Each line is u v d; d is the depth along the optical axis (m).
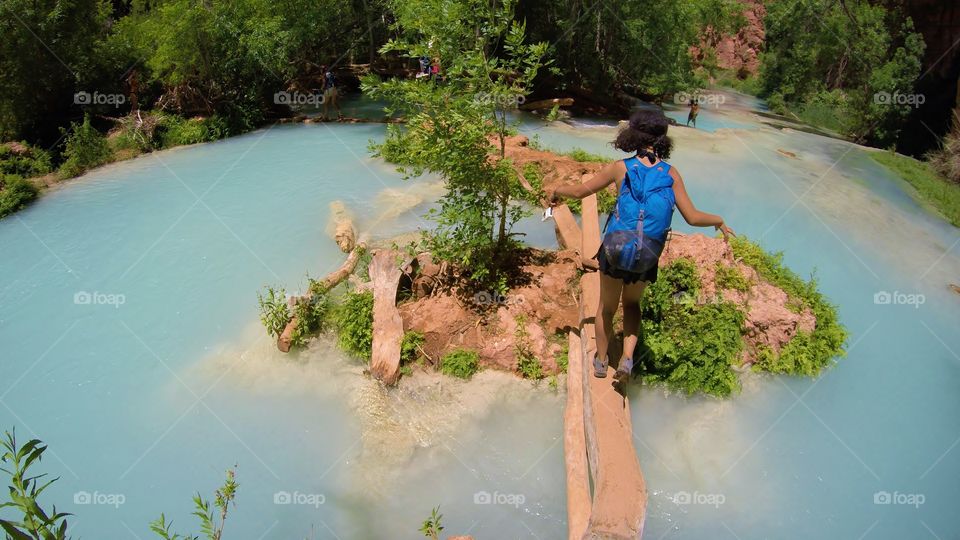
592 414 5.29
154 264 9.55
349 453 6.16
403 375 6.85
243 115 16.89
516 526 5.34
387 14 22.25
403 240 9.65
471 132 7.03
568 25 20.53
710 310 7.18
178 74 16.28
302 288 8.69
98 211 11.53
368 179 12.56
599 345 5.40
